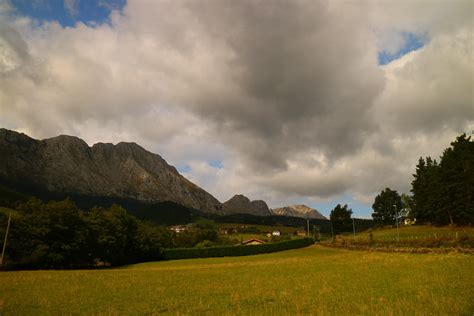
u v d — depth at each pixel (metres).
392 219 155.75
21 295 32.44
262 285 35.38
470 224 98.38
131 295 31.77
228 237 197.00
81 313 24.61
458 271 35.47
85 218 97.88
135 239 113.75
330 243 109.50
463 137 112.56
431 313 20.02
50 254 82.38
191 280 42.66
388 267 43.00
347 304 23.83
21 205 88.69
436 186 110.75
